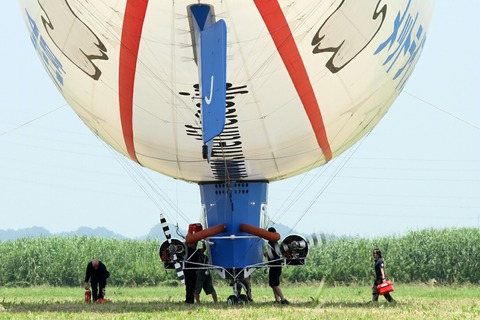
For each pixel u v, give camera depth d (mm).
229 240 71000
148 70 61250
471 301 78938
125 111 65562
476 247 129875
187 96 62531
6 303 75250
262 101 62688
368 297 91125
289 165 70625
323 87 62906
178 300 86562
